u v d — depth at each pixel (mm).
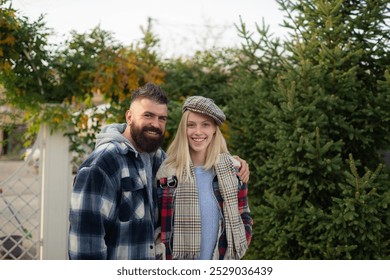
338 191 3496
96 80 4238
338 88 3488
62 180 4293
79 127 4305
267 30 4066
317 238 3305
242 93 4219
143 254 1895
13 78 4078
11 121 4305
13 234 4254
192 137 2119
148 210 1950
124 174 1900
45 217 4246
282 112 3559
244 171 2275
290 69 3619
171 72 5129
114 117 4422
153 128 1941
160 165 2244
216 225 2084
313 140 3340
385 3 3469
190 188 2066
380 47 3570
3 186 4152
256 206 3936
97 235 1797
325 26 3586
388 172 3695
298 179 3406
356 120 3484
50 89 4250
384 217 3256
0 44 3955
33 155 4289
